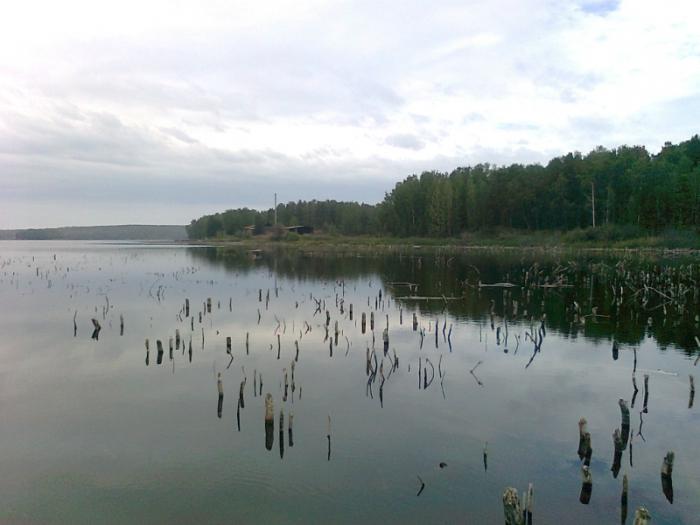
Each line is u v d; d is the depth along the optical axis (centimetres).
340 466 1331
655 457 1378
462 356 2356
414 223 14912
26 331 2953
